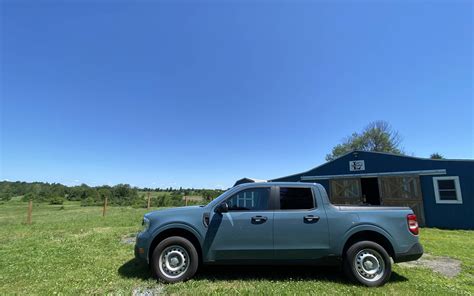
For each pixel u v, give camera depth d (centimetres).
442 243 815
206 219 462
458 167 1241
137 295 384
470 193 1200
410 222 454
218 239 450
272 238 447
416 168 1341
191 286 414
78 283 431
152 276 462
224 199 479
